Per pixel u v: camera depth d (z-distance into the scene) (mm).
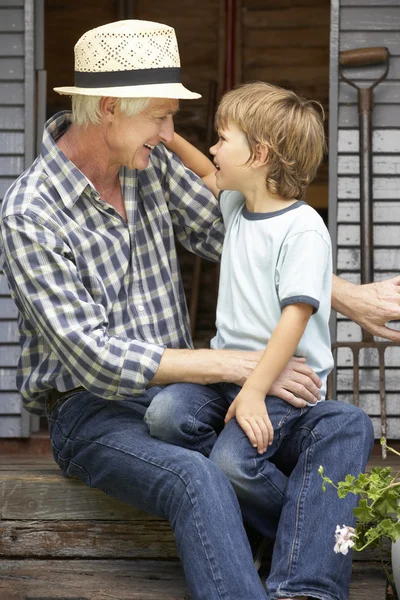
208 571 2387
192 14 6984
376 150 4207
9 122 4199
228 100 2721
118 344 2621
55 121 2871
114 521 3008
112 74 2684
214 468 2521
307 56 6945
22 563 3004
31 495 3021
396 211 4203
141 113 2697
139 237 2928
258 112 2650
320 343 2754
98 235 2785
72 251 2715
